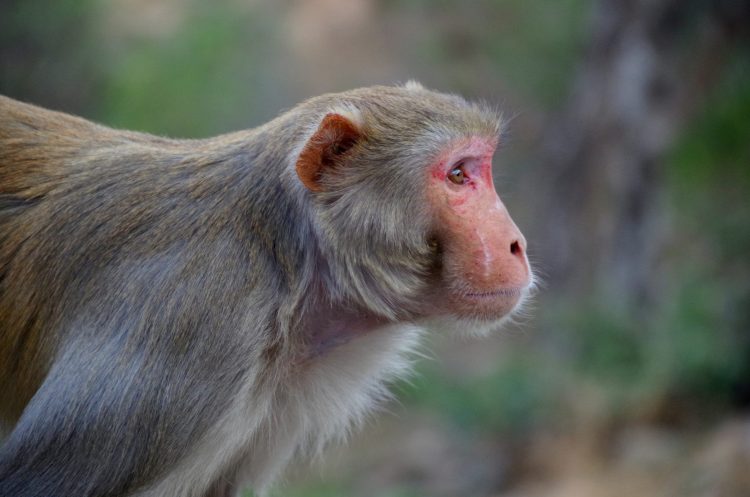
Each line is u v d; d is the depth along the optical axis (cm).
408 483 1662
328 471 1706
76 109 2398
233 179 700
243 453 748
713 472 1397
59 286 697
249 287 677
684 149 2156
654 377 1639
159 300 665
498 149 762
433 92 733
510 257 698
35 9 2278
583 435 1588
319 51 3003
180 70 2700
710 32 1892
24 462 658
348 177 689
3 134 752
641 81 1895
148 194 699
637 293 1889
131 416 650
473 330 719
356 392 768
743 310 1762
